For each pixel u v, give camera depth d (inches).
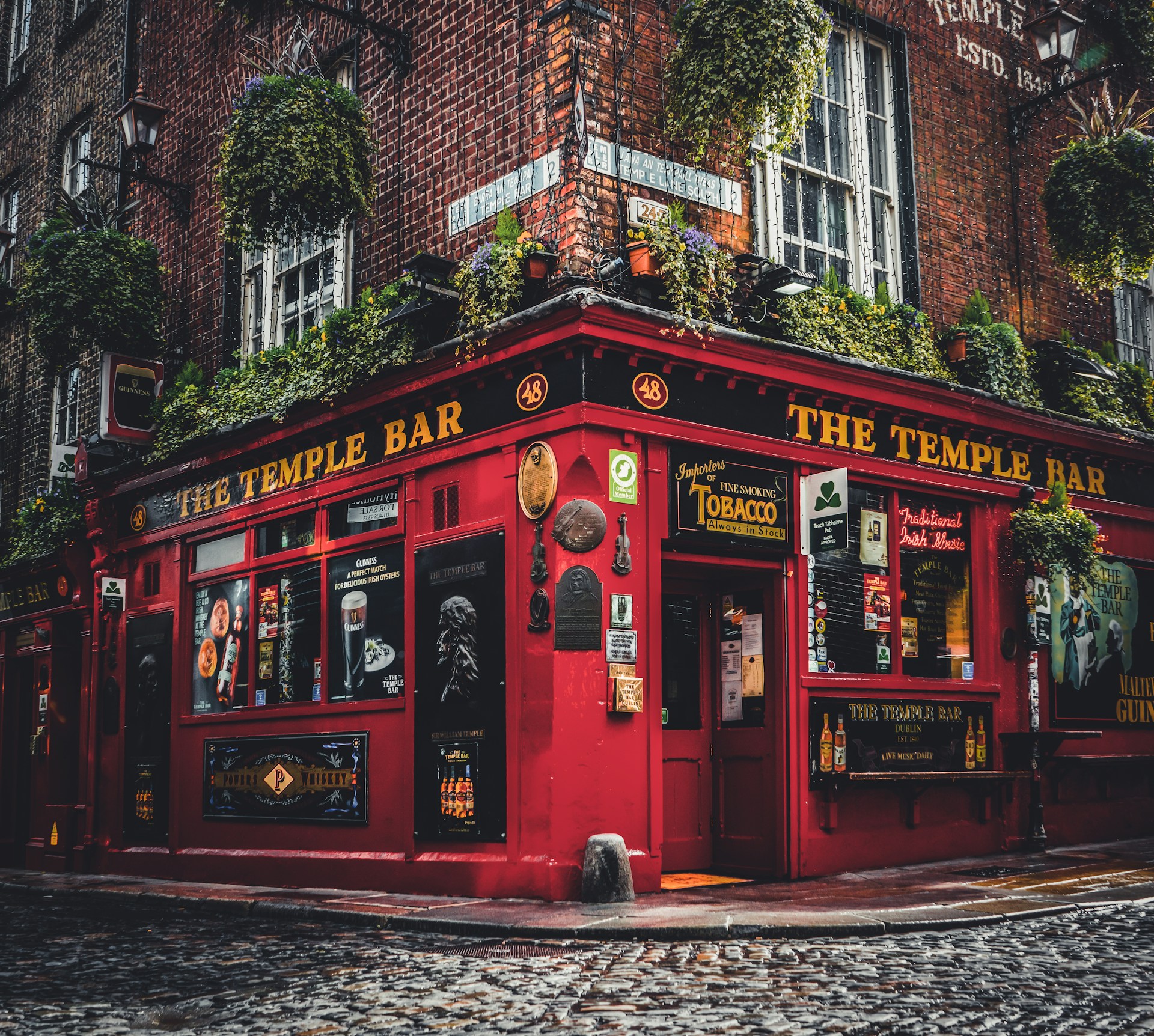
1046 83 523.8
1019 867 383.9
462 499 379.9
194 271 562.3
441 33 426.9
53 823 582.6
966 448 441.7
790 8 364.8
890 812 398.3
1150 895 314.2
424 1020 195.2
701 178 395.5
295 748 438.0
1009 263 496.1
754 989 209.9
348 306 464.8
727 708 395.2
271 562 463.5
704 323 358.3
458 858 360.8
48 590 612.1
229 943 297.0
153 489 539.5
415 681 386.0
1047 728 454.9
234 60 544.1
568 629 337.7
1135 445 501.0
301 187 410.3
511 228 371.2
